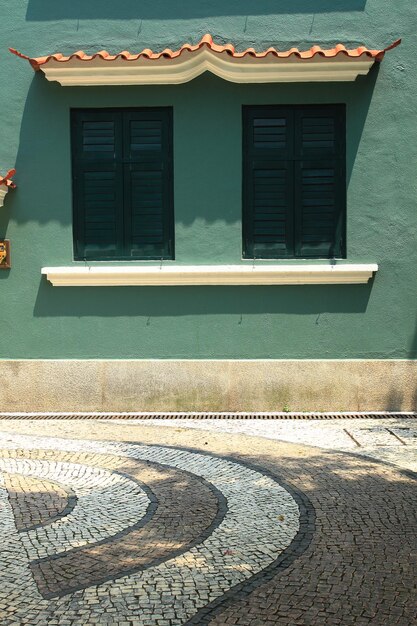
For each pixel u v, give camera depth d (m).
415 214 9.04
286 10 8.99
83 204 9.29
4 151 9.20
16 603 3.86
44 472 6.38
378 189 9.02
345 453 7.03
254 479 6.16
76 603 3.86
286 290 9.10
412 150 8.99
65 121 9.13
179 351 9.21
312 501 5.58
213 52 8.45
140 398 9.22
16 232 9.24
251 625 3.64
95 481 6.12
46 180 9.19
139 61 8.65
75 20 9.11
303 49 9.02
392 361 9.09
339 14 8.99
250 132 9.12
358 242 9.06
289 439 7.66
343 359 9.13
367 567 4.34
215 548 4.66
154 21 9.07
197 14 9.05
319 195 9.16
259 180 9.17
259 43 9.03
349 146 9.00
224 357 9.18
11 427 8.33
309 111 9.10
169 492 5.82
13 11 9.14
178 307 9.16
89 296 9.23
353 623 3.66
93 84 9.00
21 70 9.14
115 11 9.07
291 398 9.13
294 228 9.20
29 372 9.27
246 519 5.20
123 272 8.99
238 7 9.02
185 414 9.04
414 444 7.40
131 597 3.94
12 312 9.30
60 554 4.55
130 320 9.21
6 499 5.63
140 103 9.05
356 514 5.29
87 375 9.22
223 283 9.09
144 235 9.27
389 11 8.95
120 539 4.82
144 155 9.20
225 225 9.09
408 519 5.18
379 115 8.98
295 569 4.31
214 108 9.02
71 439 7.68
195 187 9.09
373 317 9.10
